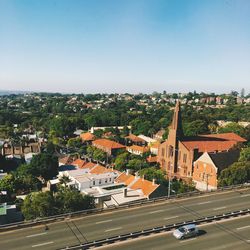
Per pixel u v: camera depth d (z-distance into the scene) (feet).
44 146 558.56
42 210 204.85
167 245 150.00
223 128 614.34
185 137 399.24
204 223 177.99
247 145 450.30
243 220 183.42
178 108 387.55
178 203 210.38
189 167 367.66
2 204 247.91
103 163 467.93
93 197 250.16
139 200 252.42
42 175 387.75
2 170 415.23
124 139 629.10
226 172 284.82
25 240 152.87
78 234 159.94
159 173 335.47
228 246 150.51
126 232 162.40
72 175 352.08
